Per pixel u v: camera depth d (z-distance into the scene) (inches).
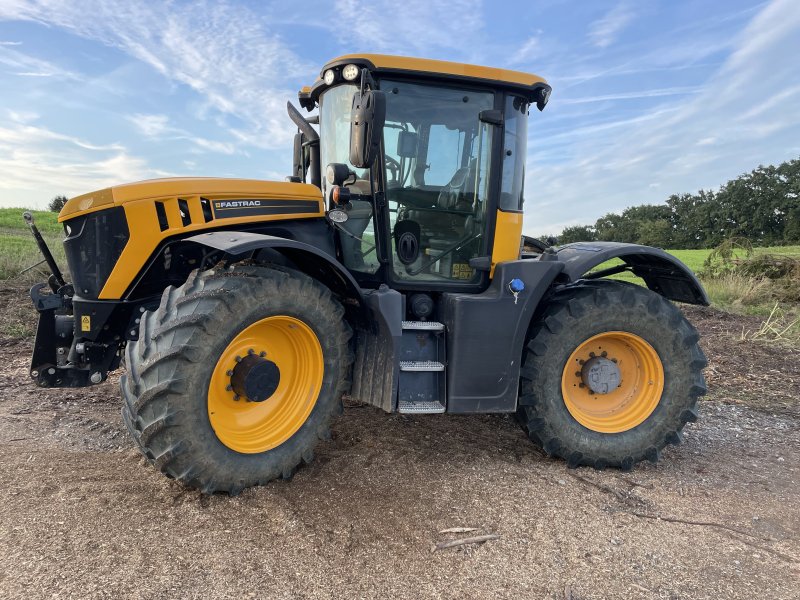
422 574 97.3
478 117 152.1
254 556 99.3
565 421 146.1
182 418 112.0
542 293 146.4
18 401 175.9
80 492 117.3
